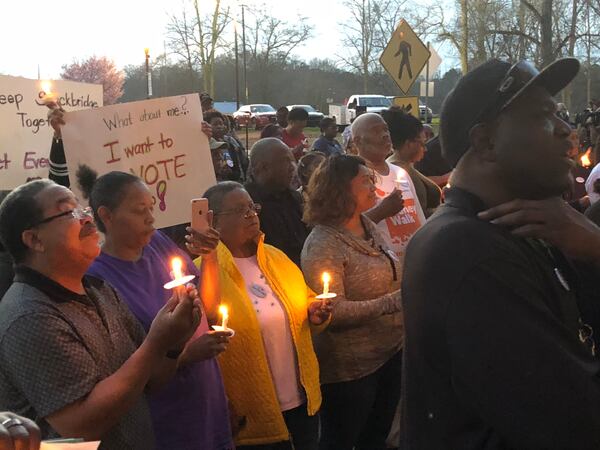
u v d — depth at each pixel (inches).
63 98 212.8
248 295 130.6
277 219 183.8
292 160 187.8
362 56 1914.4
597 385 57.7
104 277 112.7
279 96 2369.6
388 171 189.6
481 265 58.4
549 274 62.9
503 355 56.4
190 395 113.3
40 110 207.2
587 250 61.1
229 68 2325.3
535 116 61.6
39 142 207.0
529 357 56.0
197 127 179.2
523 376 55.9
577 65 60.9
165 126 176.4
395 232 182.9
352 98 1449.3
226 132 360.2
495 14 978.1
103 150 169.2
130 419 93.0
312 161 231.0
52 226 87.2
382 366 150.5
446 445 62.1
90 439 81.9
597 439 56.4
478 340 57.1
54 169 181.6
